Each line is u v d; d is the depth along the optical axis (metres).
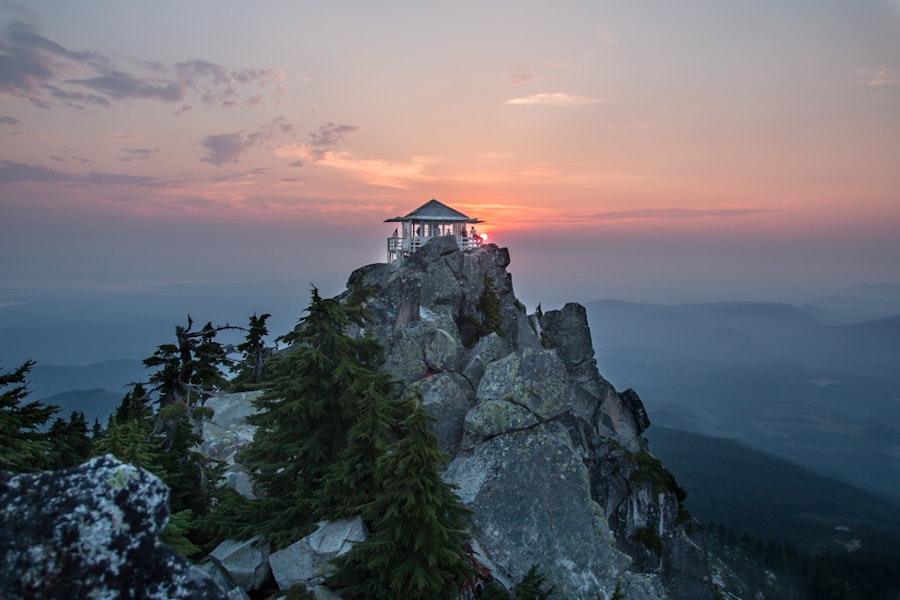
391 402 26.95
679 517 45.69
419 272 53.09
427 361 36.19
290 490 26.52
